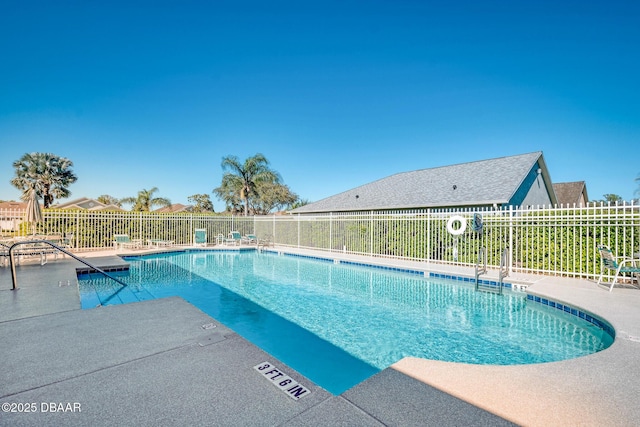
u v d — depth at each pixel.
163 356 3.38
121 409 2.43
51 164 29.86
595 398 2.77
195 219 20.08
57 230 15.38
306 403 2.57
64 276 7.88
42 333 4.04
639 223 7.83
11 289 6.43
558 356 4.75
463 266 11.24
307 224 18.11
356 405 2.57
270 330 5.86
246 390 2.73
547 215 9.52
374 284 9.98
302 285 9.81
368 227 14.77
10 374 2.97
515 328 5.95
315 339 5.44
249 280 10.54
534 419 2.44
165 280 10.27
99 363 3.21
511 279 8.88
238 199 36.41
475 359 4.66
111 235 16.91
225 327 4.30
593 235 8.59
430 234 12.41
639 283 7.40
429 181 19.98
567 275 8.99
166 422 2.28
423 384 2.98
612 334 4.96
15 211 14.02
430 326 6.06
